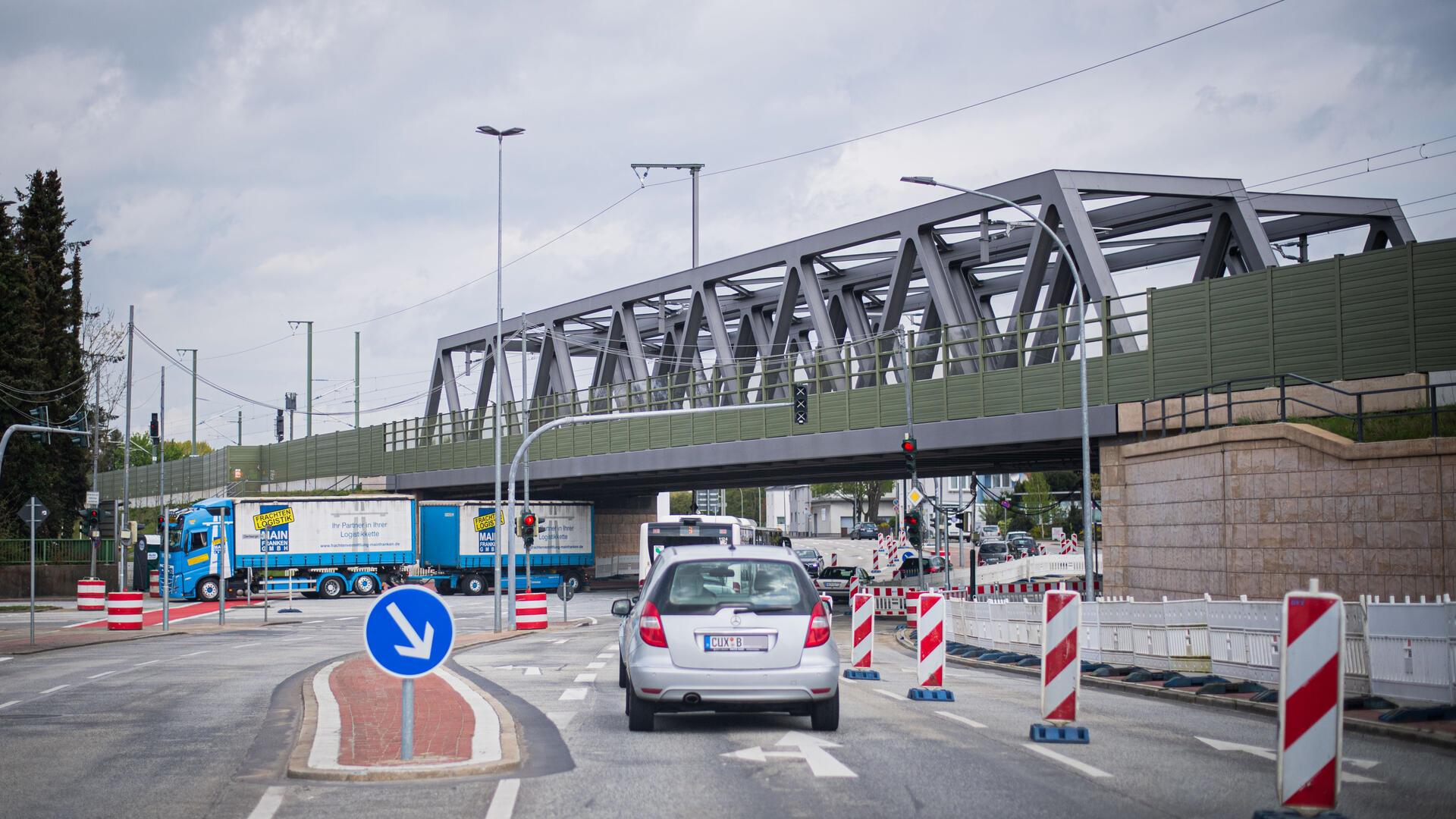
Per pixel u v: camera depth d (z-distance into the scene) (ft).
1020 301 116.78
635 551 252.83
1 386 214.90
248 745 39.09
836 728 39.96
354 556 197.36
